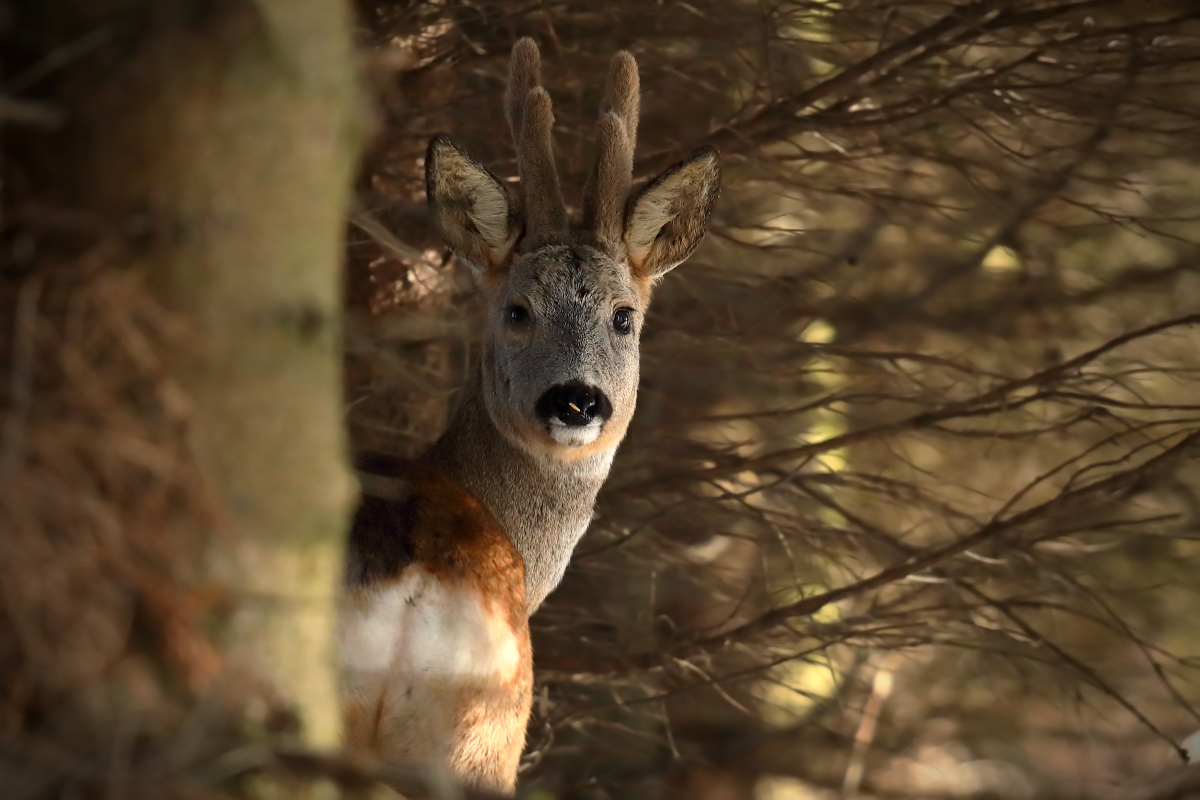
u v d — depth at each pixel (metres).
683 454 12.63
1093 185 13.73
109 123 4.91
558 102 11.82
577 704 12.05
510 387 9.05
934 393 12.23
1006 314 14.79
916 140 12.43
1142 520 11.22
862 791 14.53
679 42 12.09
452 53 11.51
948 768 17.47
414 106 11.45
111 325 4.93
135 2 4.88
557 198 9.34
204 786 4.95
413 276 11.36
